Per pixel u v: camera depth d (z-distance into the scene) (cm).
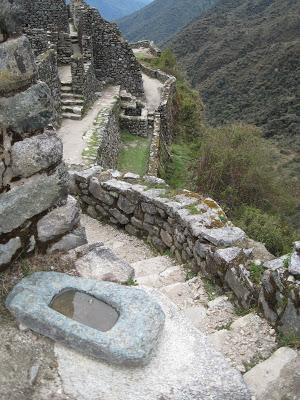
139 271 548
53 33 1753
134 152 1580
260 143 1738
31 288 360
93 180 664
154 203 590
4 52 323
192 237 518
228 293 457
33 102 351
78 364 319
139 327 331
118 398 299
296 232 1085
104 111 1538
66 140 1277
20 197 365
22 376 306
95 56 1889
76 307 354
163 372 318
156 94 2144
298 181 2072
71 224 412
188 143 2112
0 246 362
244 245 483
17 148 351
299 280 389
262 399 326
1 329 337
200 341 346
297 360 357
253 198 1591
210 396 305
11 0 319
